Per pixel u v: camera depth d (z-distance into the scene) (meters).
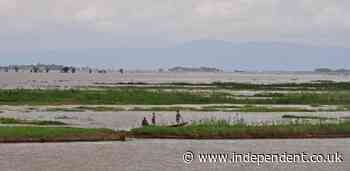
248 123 75.62
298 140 63.59
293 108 111.88
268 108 110.19
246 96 143.12
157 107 110.31
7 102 116.25
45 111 99.56
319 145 60.31
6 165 48.12
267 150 56.94
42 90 138.00
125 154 53.81
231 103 123.56
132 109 105.62
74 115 92.81
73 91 135.62
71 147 57.12
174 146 58.50
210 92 160.38
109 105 114.44
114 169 47.06
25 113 95.00
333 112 103.88
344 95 143.00
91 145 58.53
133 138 63.62
